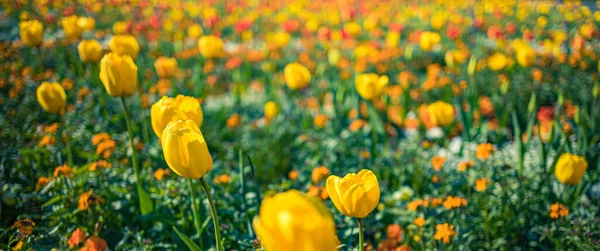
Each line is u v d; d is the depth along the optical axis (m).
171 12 4.77
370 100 1.89
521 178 1.55
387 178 1.77
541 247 1.43
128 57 1.35
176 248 1.38
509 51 3.15
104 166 1.51
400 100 2.41
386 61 3.00
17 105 2.00
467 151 1.92
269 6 5.21
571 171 1.42
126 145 1.71
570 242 1.39
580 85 2.49
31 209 1.49
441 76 2.68
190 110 1.26
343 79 2.50
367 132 2.10
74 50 3.16
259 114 2.40
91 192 1.38
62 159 1.70
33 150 1.62
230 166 1.93
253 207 1.55
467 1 5.48
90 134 1.84
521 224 1.49
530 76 2.64
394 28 3.54
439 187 1.73
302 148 2.05
